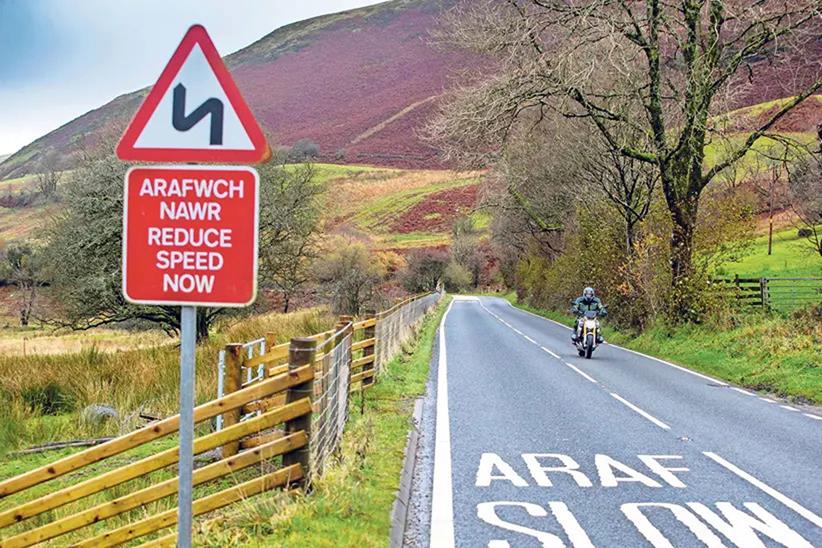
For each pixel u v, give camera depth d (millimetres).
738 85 24250
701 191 24453
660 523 6281
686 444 9312
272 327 24297
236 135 3771
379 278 53781
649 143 26109
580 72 20547
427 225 109812
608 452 8844
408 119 164875
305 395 5973
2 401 13586
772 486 7438
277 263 29688
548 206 38719
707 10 22234
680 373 16719
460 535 5957
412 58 196750
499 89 22016
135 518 6691
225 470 5812
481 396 12797
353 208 121000
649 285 24328
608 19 20469
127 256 3816
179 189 3803
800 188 38969
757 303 26125
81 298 25859
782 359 15742
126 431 11180
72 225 25656
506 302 64625
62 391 14773
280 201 28859
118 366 16406
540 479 7633
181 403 3713
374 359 13422
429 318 35594
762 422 10891
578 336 19875
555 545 5750
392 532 5594
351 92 187625
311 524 5402
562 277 39562
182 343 3775
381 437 8891
